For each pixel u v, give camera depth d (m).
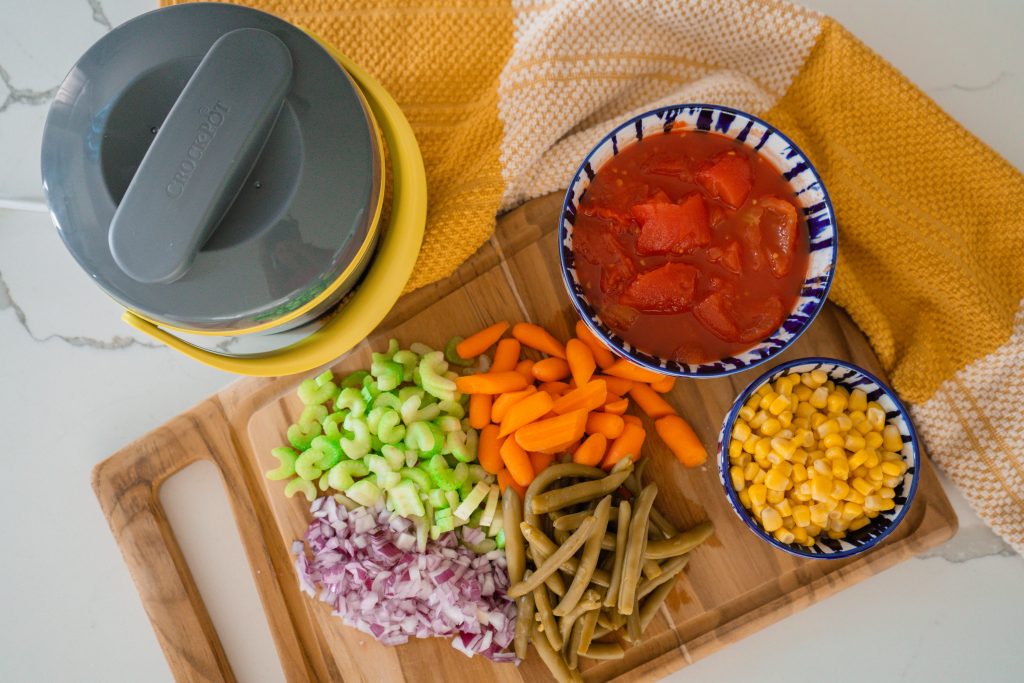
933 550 1.34
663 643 1.22
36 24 1.39
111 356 1.41
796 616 1.35
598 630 1.16
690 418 1.24
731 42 1.26
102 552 1.41
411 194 1.08
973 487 1.26
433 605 1.18
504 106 1.22
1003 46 1.38
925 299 1.25
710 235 1.08
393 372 1.18
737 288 1.09
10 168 1.41
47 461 1.40
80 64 0.91
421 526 1.19
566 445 1.17
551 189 1.27
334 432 1.20
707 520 1.21
